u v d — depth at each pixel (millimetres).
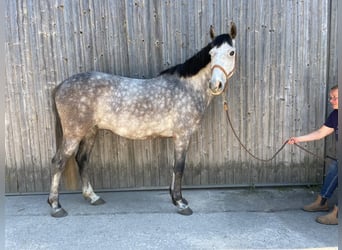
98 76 2598
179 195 2689
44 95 3018
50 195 2652
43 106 3033
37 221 2564
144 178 3166
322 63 3041
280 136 3146
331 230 2381
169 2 2918
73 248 2178
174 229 2410
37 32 2920
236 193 3084
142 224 2494
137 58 3004
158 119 2617
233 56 2488
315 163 3184
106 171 3146
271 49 3008
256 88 3061
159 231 2383
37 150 3098
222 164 3172
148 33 2965
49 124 3062
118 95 2574
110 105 2572
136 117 2592
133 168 3150
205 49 2561
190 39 2980
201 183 3197
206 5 2932
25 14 2887
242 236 2301
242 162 3172
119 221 2549
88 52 2977
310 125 3135
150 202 2910
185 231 2379
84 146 2838
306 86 3070
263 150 3162
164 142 3111
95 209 2773
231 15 2949
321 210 2684
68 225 2496
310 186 3199
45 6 2887
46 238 2309
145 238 2287
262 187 3195
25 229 2439
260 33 2980
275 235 2311
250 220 2543
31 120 3049
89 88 2547
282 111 3104
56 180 2639
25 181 3137
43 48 2945
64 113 2561
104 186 3168
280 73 3045
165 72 2717
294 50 3016
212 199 2953
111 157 3123
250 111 3096
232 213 2666
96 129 2826
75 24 2928
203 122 3100
